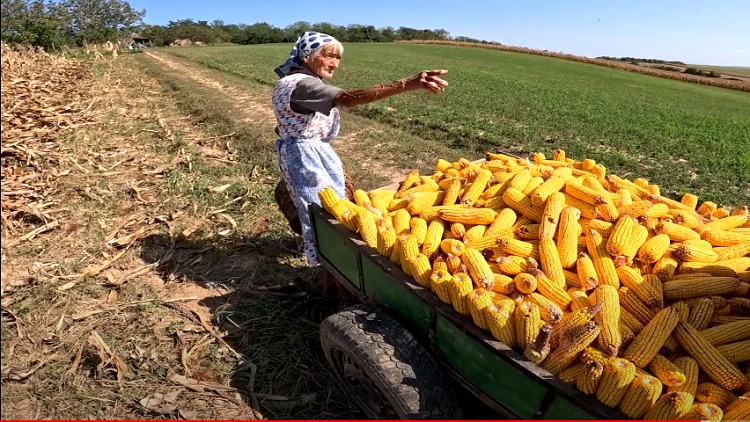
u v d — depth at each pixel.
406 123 14.59
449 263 3.01
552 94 27.47
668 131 17.69
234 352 4.06
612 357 2.29
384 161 10.09
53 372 3.73
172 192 7.39
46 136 10.57
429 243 3.30
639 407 2.14
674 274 3.12
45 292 4.68
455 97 21.88
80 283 4.91
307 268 5.48
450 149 11.51
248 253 5.75
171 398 3.56
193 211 6.73
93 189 7.34
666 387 2.40
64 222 6.27
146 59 38.44
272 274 5.30
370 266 3.26
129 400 3.53
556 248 3.14
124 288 4.91
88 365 3.84
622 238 3.09
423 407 2.74
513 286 2.91
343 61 46.09
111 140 10.53
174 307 4.61
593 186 3.79
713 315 2.83
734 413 2.31
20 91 14.92
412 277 2.93
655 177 10.94
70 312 4.46
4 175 7.91
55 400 3.48
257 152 9.64
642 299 2.85
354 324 3.04
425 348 2.99
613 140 14.84
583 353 2.38
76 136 10.52
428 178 4.46
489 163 4.65
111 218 6.55
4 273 5.10
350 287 3.74
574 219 3.27
